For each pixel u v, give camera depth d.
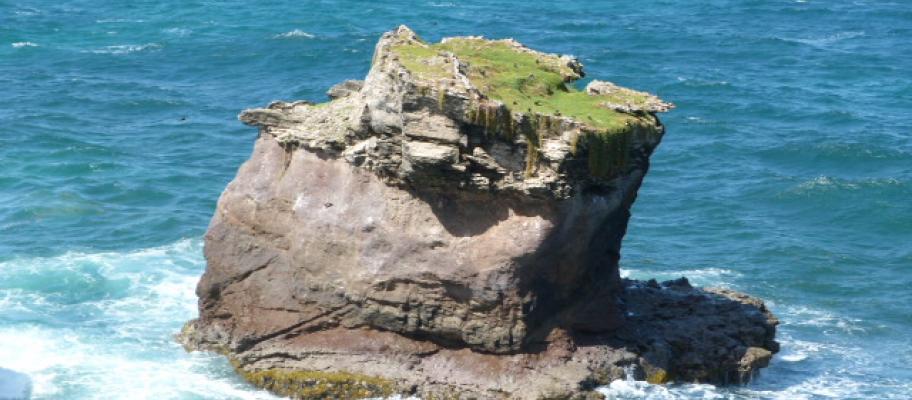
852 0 141.12
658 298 46.09
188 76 95.12
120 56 101.44
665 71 101.81
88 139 74.56
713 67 104.12
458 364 40.78
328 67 99.06
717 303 46.22
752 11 132.62
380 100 38.94
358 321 41.62
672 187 69.88
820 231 63.25
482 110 37.50
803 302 53.22
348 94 43.47
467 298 39.84
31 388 40.94
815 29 123.62
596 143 38.25
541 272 39.69
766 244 60.44
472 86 37.94
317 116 42.25
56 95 86.19
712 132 82.62
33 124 77.38
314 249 41.66
